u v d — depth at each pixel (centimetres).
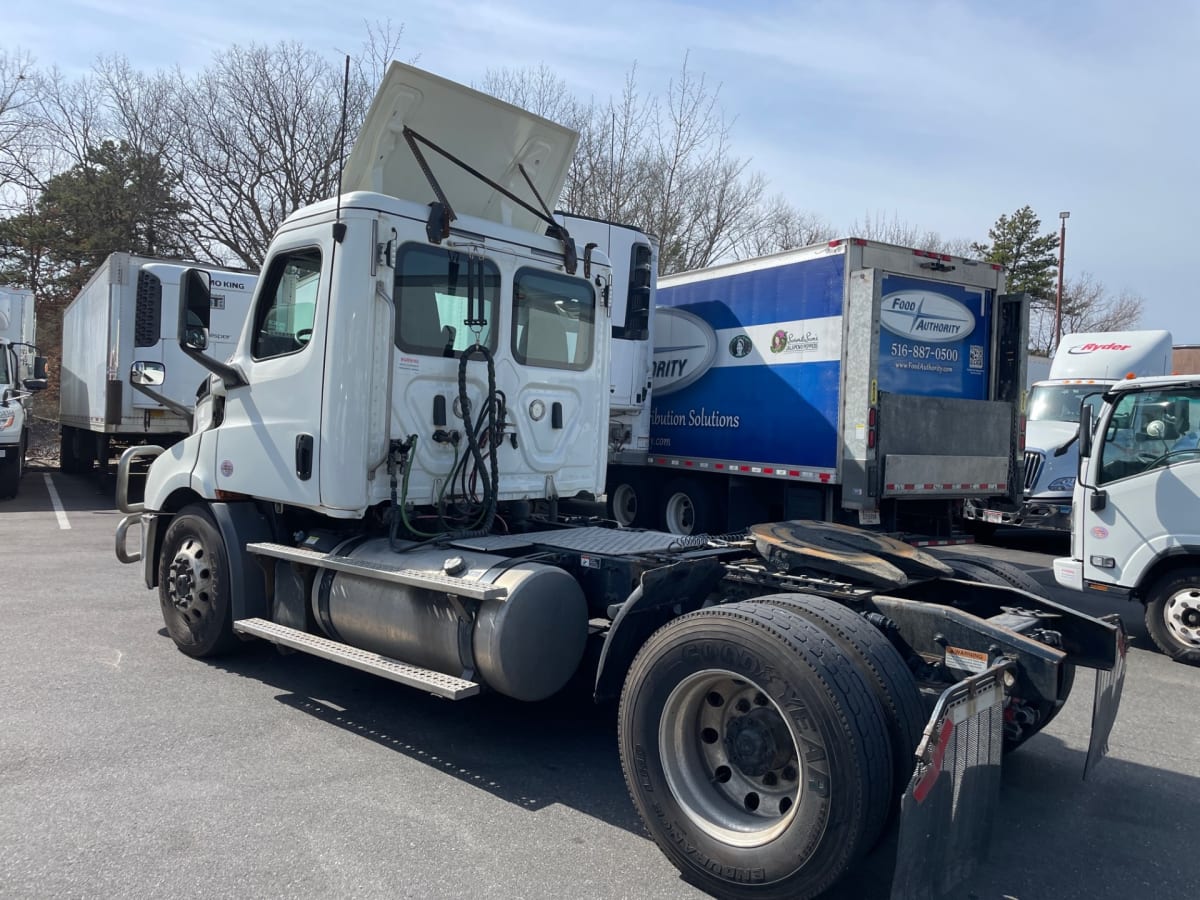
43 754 448
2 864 343
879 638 343
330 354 484
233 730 491
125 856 352
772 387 1022
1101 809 436
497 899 331
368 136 514
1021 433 1011
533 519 573
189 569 593
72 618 709
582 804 416
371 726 507
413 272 497
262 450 532
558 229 575
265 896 327
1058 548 1378
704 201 2845
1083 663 420
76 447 1841
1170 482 711
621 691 401
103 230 2930
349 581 495
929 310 970
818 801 309
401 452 487
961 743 309
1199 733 550
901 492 912
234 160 2808
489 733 504
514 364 543
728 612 347
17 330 1728
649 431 1201
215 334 1335
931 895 298
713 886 338
